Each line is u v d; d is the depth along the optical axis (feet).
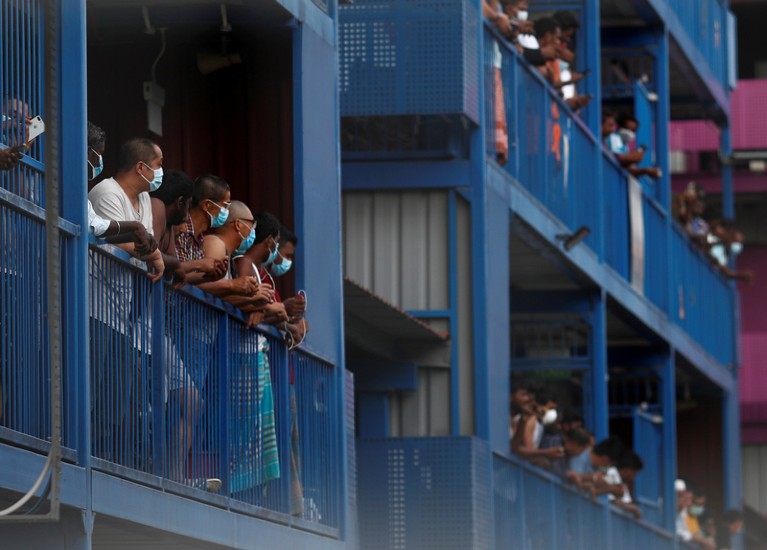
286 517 105.40
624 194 203.31
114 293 84.89
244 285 96.48
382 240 150.20
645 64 237.45
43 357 79.56
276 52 119.03
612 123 199.21
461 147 149.38
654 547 212.23
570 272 181.37
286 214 117.60
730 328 273.75
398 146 149.38
